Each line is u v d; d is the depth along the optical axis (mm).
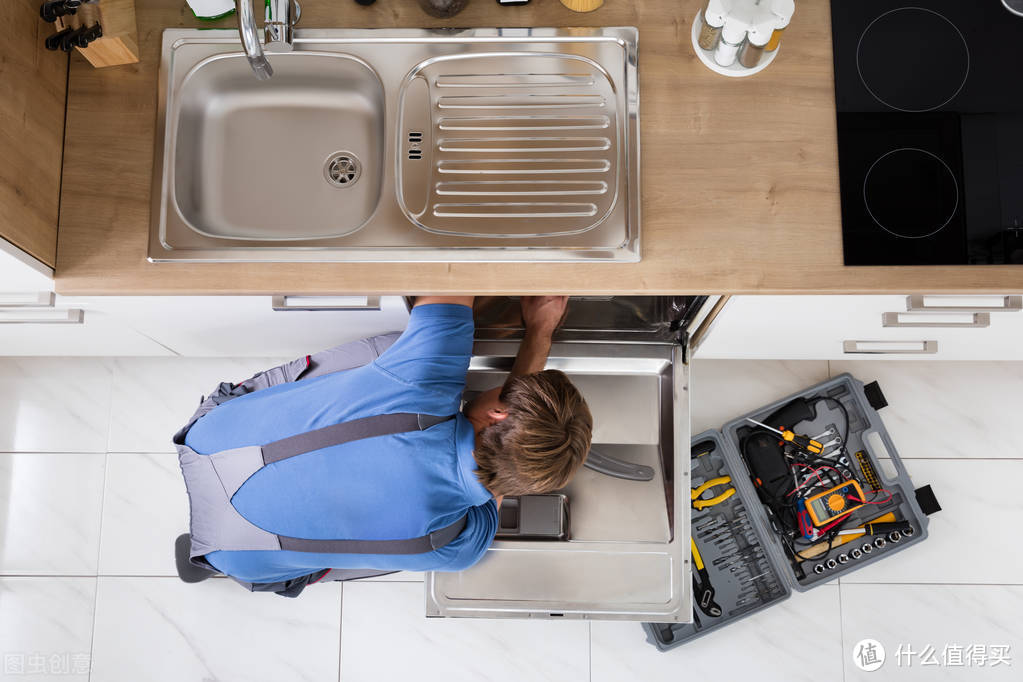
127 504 2260
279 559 1568
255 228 1561
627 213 1444
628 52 1499
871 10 1542
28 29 1356
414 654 2193
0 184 1248
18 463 2271
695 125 1479
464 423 1425
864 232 1443
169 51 1502
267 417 1490
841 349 1956
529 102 1510
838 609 2199
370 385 1417
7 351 2047
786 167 1468
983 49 1524
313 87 1601
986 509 2238
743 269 1437
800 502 2096
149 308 1603
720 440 2131
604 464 1744
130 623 2205
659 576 1713
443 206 1471
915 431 2285
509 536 1724
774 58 1508
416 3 1529
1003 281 1428
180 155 1512
